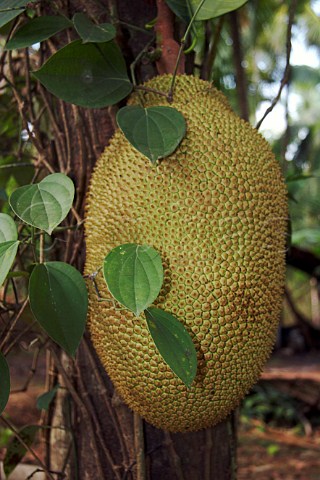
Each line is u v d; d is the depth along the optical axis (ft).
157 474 2.98
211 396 2.55
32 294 2.24
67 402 3.18
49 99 3.19
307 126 18.43
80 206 3.04
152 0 3.11
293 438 8.73
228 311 2.49
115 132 2.85
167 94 2.76
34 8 2.80
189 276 2.47
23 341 3.30
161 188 2.52
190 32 3.16
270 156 2.76
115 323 2.53
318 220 16.20
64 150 3.17
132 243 2.41
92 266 2.65
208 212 2.50
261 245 2.60
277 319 2.73
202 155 2.56
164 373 2.48
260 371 2.70
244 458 7.63
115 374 2.63
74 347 2.27
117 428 2.99
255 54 14.08
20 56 3.67
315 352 14.82
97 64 2.71
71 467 3.20
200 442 3.04
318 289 16.40
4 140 4.11
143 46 3.07
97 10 2.98
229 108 2.89
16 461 3.24
